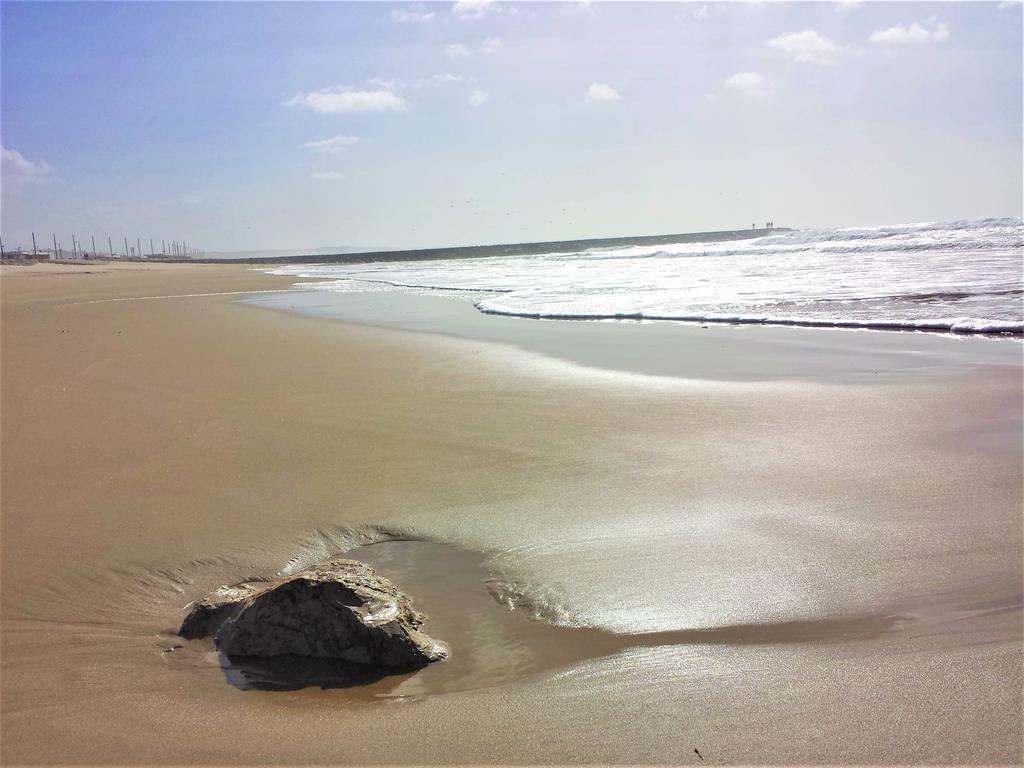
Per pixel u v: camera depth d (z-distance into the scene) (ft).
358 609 11.79
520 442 22.99
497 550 15.72
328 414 26.81
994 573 13.94
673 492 18.54
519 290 81.35
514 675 11.26
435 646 11.87
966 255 88.58
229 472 20.65
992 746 9.39
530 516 17.34
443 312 62.18
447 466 20.92
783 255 116.26
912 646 11.71
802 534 15.94
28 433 24.70
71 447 23.07
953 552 14.84
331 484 19.62
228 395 30.09
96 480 20.11
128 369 36.11
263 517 17.49
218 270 208.23
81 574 14.71
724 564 14.71
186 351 41.96
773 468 20.07
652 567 14.71
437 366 36.01
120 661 11.78
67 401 29.25
